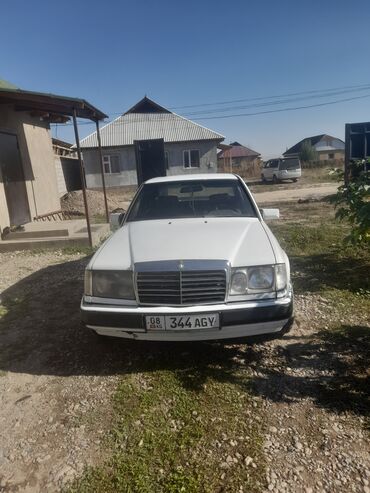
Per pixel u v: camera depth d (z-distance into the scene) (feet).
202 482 6.81
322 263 18.93
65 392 9.66
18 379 10.37
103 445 7.83
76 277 19.26
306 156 183.01
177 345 11.54
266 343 11.39
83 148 90.43
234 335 9.89
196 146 92.63
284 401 8.82
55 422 8.61
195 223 12.80
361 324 12.30
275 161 89.92
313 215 36.94
